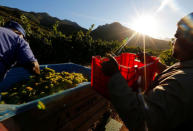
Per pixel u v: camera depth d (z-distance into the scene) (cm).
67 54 948
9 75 241
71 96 163
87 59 1074
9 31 156
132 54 176
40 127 135
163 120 65
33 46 788
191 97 64
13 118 111
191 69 76
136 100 73
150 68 125
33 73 165
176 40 92
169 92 68
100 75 120
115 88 77
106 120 227
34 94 195
